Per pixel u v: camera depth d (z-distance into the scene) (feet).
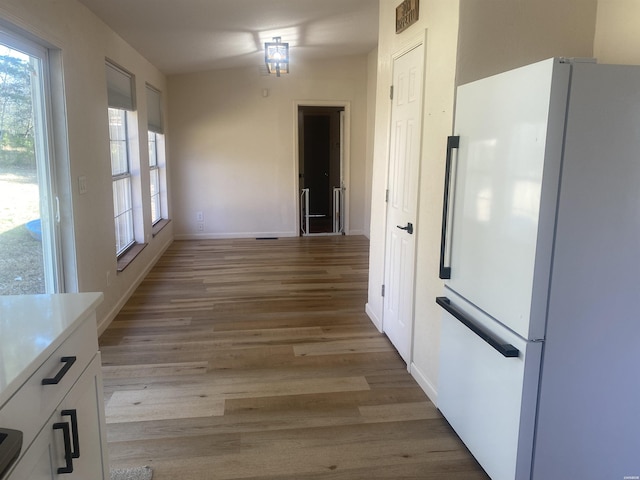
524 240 5.25
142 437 7.34
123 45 14.34
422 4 8.43
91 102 11.12
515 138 5.41
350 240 23.18
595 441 5.55
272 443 7.23
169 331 11.66
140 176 16.25
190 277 16.53
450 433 7.50
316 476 6.52
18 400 3.26
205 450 7.06
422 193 8.65
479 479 6.47
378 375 9.45
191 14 12.48
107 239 12.16
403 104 9.66
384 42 10.89
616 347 5.35
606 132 4.94
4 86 7.60
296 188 23.54
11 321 4.19
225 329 11.82
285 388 8.91
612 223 5.11
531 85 5.10
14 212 7.92
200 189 22.93
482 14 7.04
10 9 7.19
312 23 14.82
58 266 9.56
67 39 9.61
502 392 5.80
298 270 17.58
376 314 12.04
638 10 6.70
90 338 4.70
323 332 11.66
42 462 3.62
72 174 9.71
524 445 5.48
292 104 22.72
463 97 6.70
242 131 22.68
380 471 6.63
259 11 12.85
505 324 5.68
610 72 4.86
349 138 23.52
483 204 6.15
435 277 8.16
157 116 20.17
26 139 8.36
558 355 5.31
